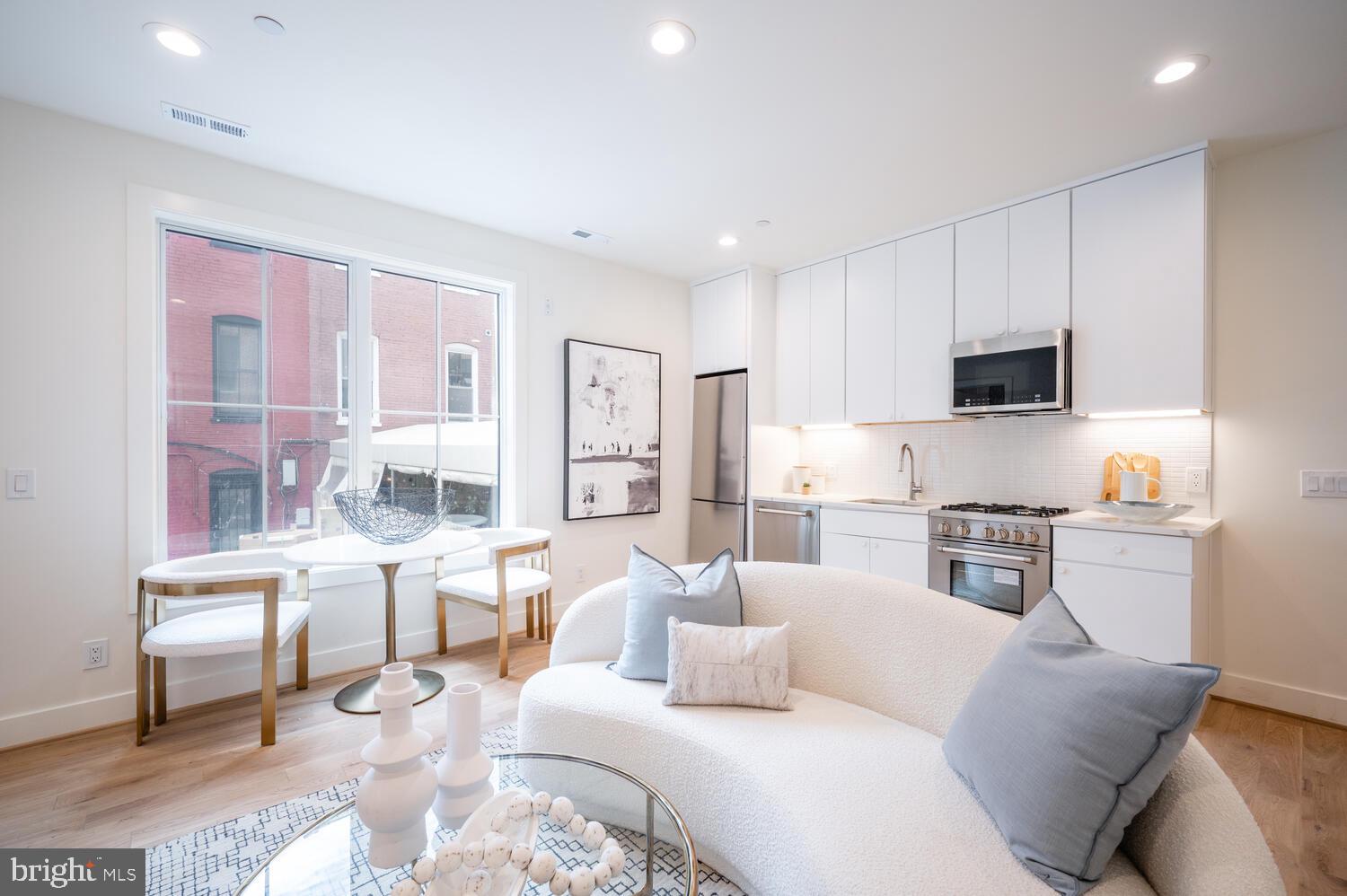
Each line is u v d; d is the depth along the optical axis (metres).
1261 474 2.71
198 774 2.10
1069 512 3.14
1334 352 2.54
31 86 2.23
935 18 1.86
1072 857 1.03
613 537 4.32
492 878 1.03
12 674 2.30
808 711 1.75
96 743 2.32
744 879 1.46
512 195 3.20
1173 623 2.48
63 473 2.40
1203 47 1.98
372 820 1.12
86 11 1.83
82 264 2.44
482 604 3.14
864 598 1.90
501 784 1.42
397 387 3.44
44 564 2.36
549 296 3.99
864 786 1.34
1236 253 2.77
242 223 2.82
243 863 1.65
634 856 1.24
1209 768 1.09
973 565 3.14
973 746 1.28
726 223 3.60
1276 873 0.90
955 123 2.48
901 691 1.74
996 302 3.29
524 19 1.88
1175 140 2.61
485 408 3.81
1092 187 2.93
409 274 3.49
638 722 1.72
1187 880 0.96
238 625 2.38
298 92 2.27
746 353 4.40
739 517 4.39
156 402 2.66
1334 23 1.85
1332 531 2.54
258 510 2.98
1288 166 2.64
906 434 4.09
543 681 2.00
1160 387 2.72
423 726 2.47
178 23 1.89
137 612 2.41
